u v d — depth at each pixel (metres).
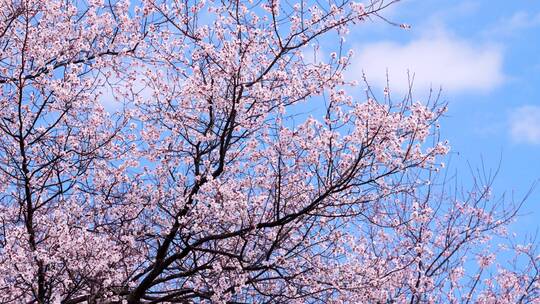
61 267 9.22
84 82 10.14
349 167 9.49
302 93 10.44
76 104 10.14
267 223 9.18
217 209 9.34
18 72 10.35
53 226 8.98
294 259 9.88
